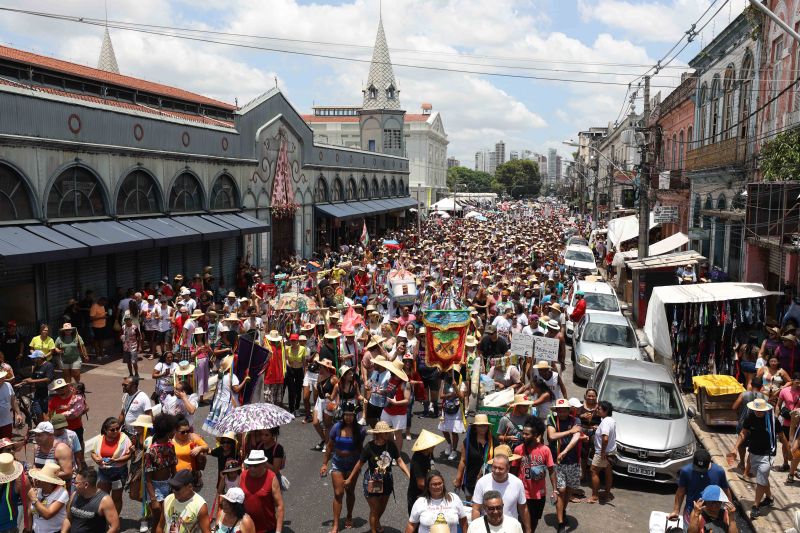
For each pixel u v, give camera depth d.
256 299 20.27
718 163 26.62
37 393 12.08
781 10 21.97
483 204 119.00
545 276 23.36
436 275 25.30
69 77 24.53
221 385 11.86
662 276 23.94
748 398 11.87
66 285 18.91
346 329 13.77
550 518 10.04
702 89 32.12
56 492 7.40
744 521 10.21
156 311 18.11
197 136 25.67
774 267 22.20
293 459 11.72
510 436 8.98
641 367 13.15
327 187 41.81
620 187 69.56
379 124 72.31
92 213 19.86
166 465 8.37
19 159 16.77
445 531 6.39
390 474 8.49
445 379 11.95
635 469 11.04
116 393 15.19
